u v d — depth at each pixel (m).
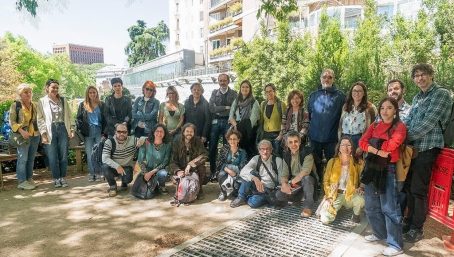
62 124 5.89
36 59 45.62
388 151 3.24
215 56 37.59
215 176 5.80
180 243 3.66
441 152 3.40
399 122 3.31
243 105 5.97
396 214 3.32
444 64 8.22
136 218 4.42
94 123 6.30
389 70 9.73
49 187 5.97
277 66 14.59
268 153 4.84
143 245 3.62
